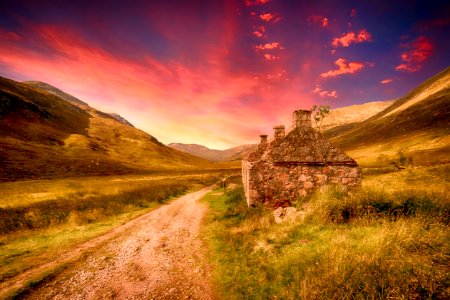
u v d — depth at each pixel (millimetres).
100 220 14742
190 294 6043
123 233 11914
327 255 5473
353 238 6340
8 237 11086
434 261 4711
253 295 5367
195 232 11492
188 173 96688
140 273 7406
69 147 112000
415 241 5324
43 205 18141
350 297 4176
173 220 14555
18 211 15445
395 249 5098
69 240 10781
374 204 7973
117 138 160375
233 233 9766
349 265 4793
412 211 7266
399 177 23797
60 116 152000
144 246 9938
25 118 120312
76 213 14930
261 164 12938
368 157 97188
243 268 6664
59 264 8094
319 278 4738
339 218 7934
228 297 5648
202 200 22359
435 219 6512
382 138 138000
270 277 5793
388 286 4211
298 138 13250
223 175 70688
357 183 12750
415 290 4027
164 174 91125
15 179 59719
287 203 12531
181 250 9203
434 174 21719
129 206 18828
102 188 35344
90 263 8242
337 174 12875
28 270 7652
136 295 6172
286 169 12914
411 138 110750
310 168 12922
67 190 36812
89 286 6680
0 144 83062
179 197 25531
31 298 6121
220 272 6879
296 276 5238
